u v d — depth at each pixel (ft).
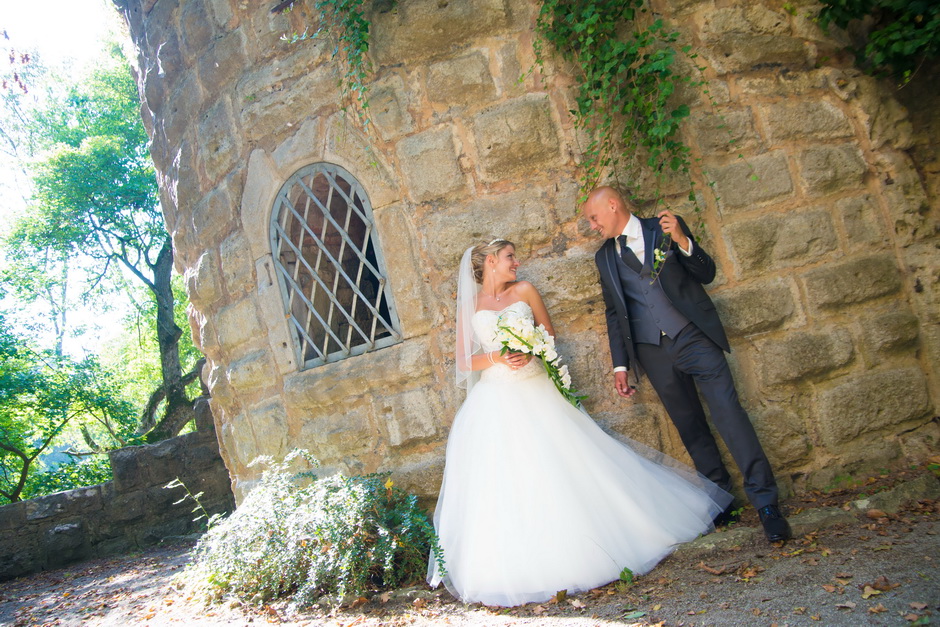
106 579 20.75
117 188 49.65
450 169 13.08
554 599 9.75
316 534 11.82
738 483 12.21
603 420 12.46
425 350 13.33
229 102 15.60
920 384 12.52
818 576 8.56
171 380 49.88
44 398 40.11
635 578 9.95
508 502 10.46
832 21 13.32
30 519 25.13
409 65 13.37
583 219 12.68
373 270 13.94
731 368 12.30
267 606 11.87
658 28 11.84
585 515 10.27
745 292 12.32
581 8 12.29
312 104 14.30
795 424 12.10
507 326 11.28
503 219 12.84
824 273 12.47
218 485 28.84
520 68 12.85
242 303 15.67
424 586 11.35
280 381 15.16
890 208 12.89
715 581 9.11
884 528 9.87
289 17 14.56
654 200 12.60
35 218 50.42
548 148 12.71
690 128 12.59
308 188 14.55
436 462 13.14
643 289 11.63
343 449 14.02
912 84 13.53
